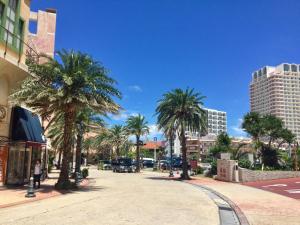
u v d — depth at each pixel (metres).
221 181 37.56
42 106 23.23
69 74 21.97
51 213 13.12
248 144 58.03
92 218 12.19
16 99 21.42
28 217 12.16
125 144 77.94
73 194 20.44
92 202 16.77
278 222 12.92
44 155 33.16
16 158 23.86
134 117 63.53
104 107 22.83
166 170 69.88
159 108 41.41
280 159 51.53
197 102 40.97
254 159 51.47
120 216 12.77
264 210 16.03
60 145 41.47
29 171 25.89
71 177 35.59
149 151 122.69
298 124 100.75
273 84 101.44
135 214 13.38
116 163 61.38
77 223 11.17
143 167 85.81
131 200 18.05
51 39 45.97
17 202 15.87
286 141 54.44
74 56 22.67
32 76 22.50
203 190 26.59
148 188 26.41
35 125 25.69
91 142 83.75
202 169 52.00
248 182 34.62
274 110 99.88
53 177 36.81
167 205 16.59
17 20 23.08
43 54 23.20
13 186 22.81
